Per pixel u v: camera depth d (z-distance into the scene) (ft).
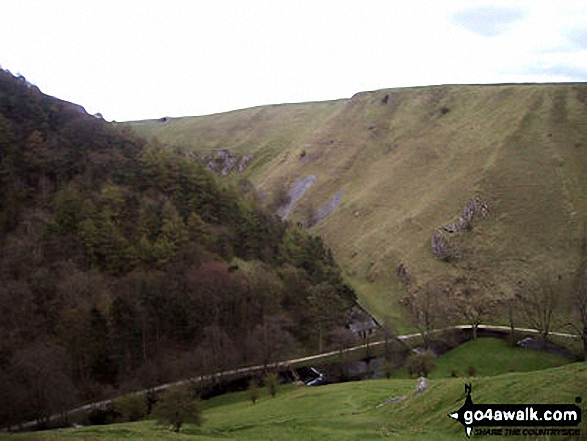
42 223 259.80
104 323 224.74
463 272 330.34
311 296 285.64
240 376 232.53
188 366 219.82
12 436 101.40
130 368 223.30
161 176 310.86
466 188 381.40
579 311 276.21
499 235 342.23
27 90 350.23
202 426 137.90
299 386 217.77
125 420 182.80
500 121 434.71
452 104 511.81
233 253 292.81
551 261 316.19
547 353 257.34
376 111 568.41
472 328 290.76
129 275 249.96
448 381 119.65
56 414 189.78
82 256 253.03
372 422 108.17
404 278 346.54
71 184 285.02
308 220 481.05
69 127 330.13
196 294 251.19
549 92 439.63
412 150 480.64
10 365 193.06
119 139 342.64
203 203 312.71
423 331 292.20
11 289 225.76
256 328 244.01
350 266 393.29
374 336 288.30
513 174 373.81
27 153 289.74
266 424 121.80
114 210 274.57
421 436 92.17
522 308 298.56
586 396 83.61
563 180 357.82
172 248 266.36
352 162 523.29
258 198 475.31
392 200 438.81
